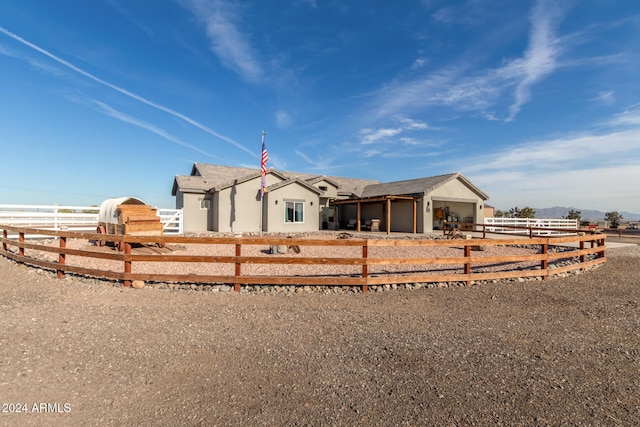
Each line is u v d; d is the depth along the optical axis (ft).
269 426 8.99
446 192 81.87
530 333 16.26
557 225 104.94
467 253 27.22
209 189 77.56
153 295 22.35
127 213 43.32
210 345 14.29
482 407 9.95
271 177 80.43
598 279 30.07
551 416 9.53
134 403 9.91
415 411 9.73
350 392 10.76
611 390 10.96
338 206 107.86
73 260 36.47
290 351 13.84
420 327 17.01
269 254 43.93
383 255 45.83
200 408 9.74
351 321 17.80
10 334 14.78
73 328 15.76
